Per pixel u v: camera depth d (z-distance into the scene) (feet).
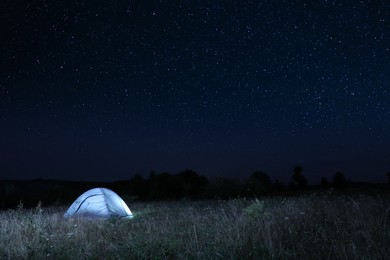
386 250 14.70
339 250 15.05
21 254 18.30
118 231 25.34
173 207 45.88
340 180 77.87
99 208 35.27
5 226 26.09
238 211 31.19
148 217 34.68
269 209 28.84
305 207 27.76
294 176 79.51
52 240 21.61
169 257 16.81
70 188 73.56
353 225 20.13
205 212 33.50
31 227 25.38
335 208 26.43
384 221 20.81
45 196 72.18
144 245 18.33
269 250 16.02
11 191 81.71
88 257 17.22
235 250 16.57
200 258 15.87
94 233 24.18
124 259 16.97
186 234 21.75
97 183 108.68
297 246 16.65
